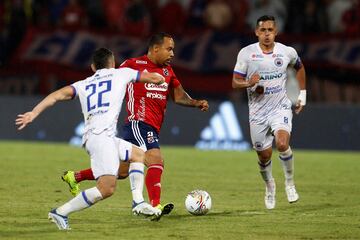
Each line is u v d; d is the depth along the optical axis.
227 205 37.25
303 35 75.38
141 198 31.23
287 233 29.59
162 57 34.34
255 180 47.72
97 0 79.88
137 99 34.22
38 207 35.31
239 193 41.81
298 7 77.25
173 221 32.00
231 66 75.12
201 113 73.50
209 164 57.09
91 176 34.97
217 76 75.25
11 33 78.00
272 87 36.84
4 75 78.00
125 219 32.41
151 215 31.06
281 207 36.84
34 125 75.06
